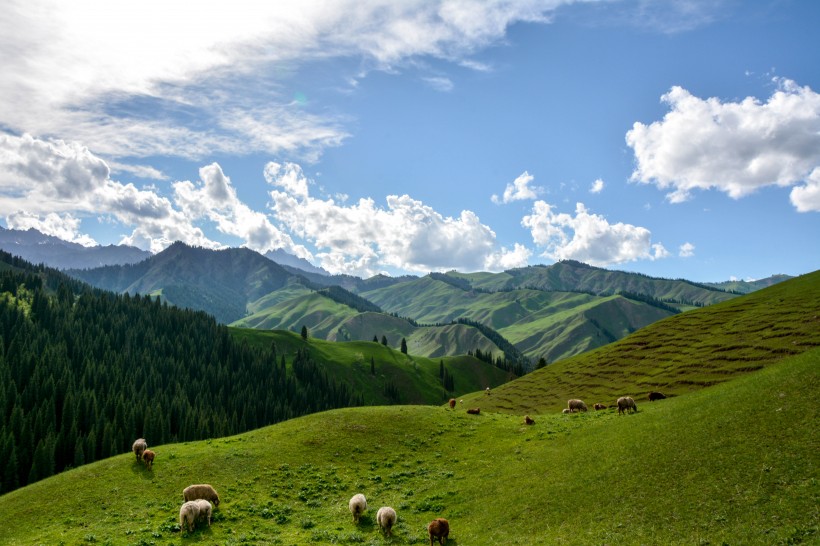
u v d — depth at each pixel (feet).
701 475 88.38
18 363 514.27
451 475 130.52
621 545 74.74
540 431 157.89
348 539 94.84
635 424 131.34
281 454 146.20
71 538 97.19
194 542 93.81
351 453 148.66
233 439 167.02
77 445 370.32
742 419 102.53
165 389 586.45
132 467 136.26
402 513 109.19
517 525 92.84
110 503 115.14
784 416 96.53
